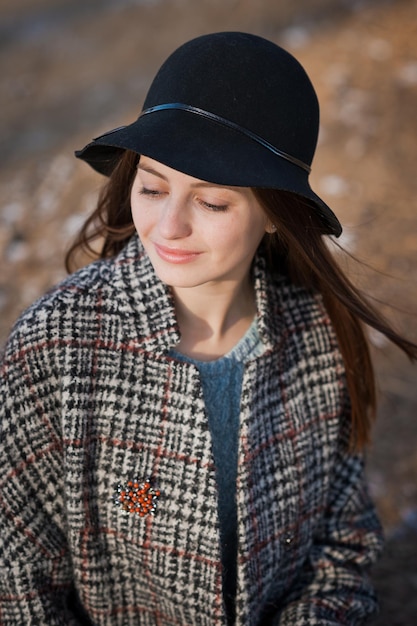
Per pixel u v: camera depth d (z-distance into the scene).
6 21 8.40
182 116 1.42
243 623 1.68
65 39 7.67
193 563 1.62
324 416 1.83
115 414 1.55
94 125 5.92
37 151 5.67
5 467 1.55
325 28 6.63
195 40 1.48
